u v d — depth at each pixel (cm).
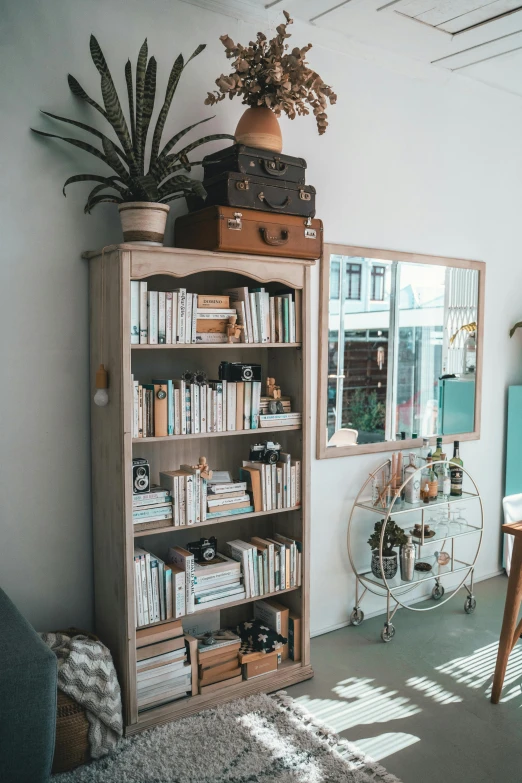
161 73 279
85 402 270
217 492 271
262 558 283
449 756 242
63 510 267
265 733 250
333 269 337
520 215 438
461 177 399
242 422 276
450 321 396
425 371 385
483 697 283
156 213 246
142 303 243
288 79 261
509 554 422
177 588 257
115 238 272
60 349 262
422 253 380
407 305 373
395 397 371
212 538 281
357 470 358
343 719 264
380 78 354
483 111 408
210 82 294
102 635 267
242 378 272
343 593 355
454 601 392
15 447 254
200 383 262
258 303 277
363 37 334
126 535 242
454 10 305
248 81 269
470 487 421
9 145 245
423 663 312
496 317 428
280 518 309
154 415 250
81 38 258
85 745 230
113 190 269
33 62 248
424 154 378
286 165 269
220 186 258
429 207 383
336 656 319
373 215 355
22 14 244
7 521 254
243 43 304
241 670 280
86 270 266
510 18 314
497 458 438
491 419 430
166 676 258
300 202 275
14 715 185
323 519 345
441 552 371
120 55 268
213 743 243
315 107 271
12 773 187
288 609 301
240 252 265
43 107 251
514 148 430
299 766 231
